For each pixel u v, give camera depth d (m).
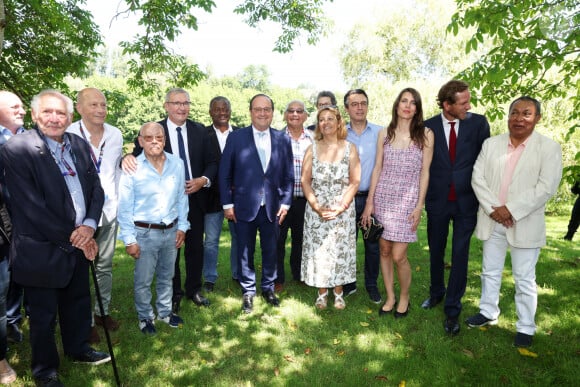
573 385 2.72
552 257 5.82
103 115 3.26
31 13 8.30
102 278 3.50
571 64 4.92
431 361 3.05
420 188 3.57
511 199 3.18
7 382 2.77
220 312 3.91
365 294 4.41
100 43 9.68
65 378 2.85
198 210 4.01
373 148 4.20
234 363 3.06
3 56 8.23
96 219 2.84
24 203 2.51
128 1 7.30
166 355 3.17
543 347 3.19
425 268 5.32
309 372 2.95
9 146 2.49
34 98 2.62
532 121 3.05
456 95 3.31
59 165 2.71
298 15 9.52
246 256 3.97
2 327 2.74
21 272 2.54
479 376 2.85
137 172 3.23
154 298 4.30
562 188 10.75
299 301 4.21
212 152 4.16
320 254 3.85
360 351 3.22
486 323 3.61
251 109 3.85
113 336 3.45
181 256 6.03
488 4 4.05
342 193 3.80
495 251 3.46
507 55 4.36
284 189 4.06
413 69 20.72
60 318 2.97
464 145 3.43
